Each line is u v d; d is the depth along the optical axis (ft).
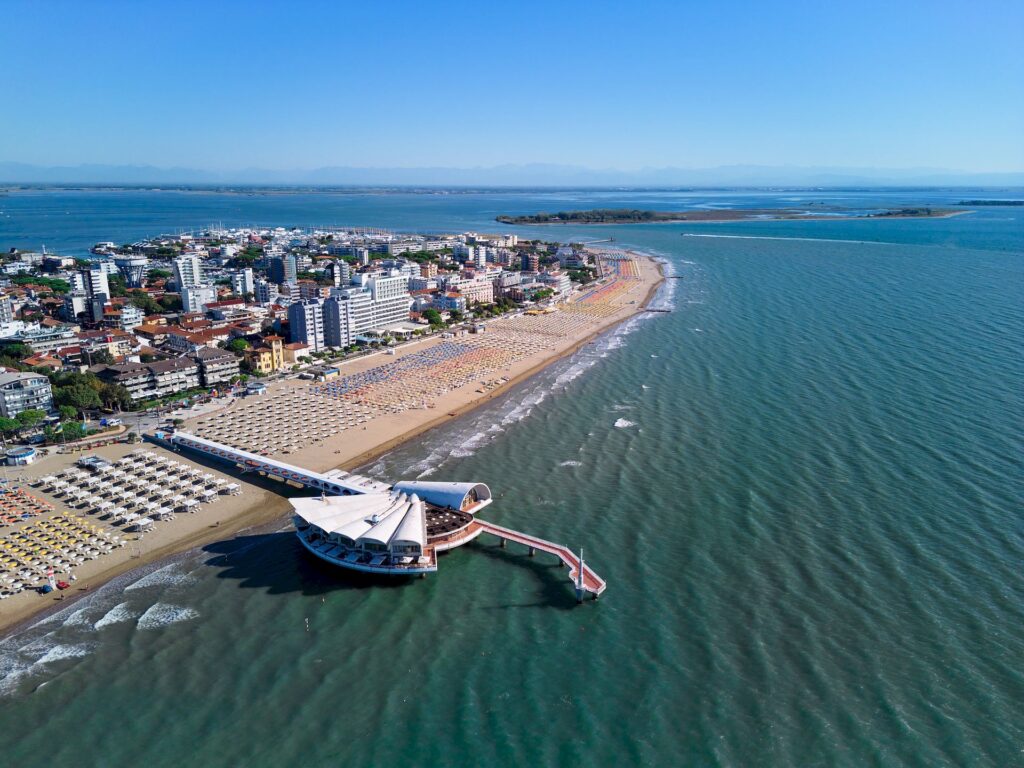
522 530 387.14
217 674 279.90
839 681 267.18
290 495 444.14
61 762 237.86
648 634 299.38
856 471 441.68
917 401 568.41
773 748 238.27
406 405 617.21
